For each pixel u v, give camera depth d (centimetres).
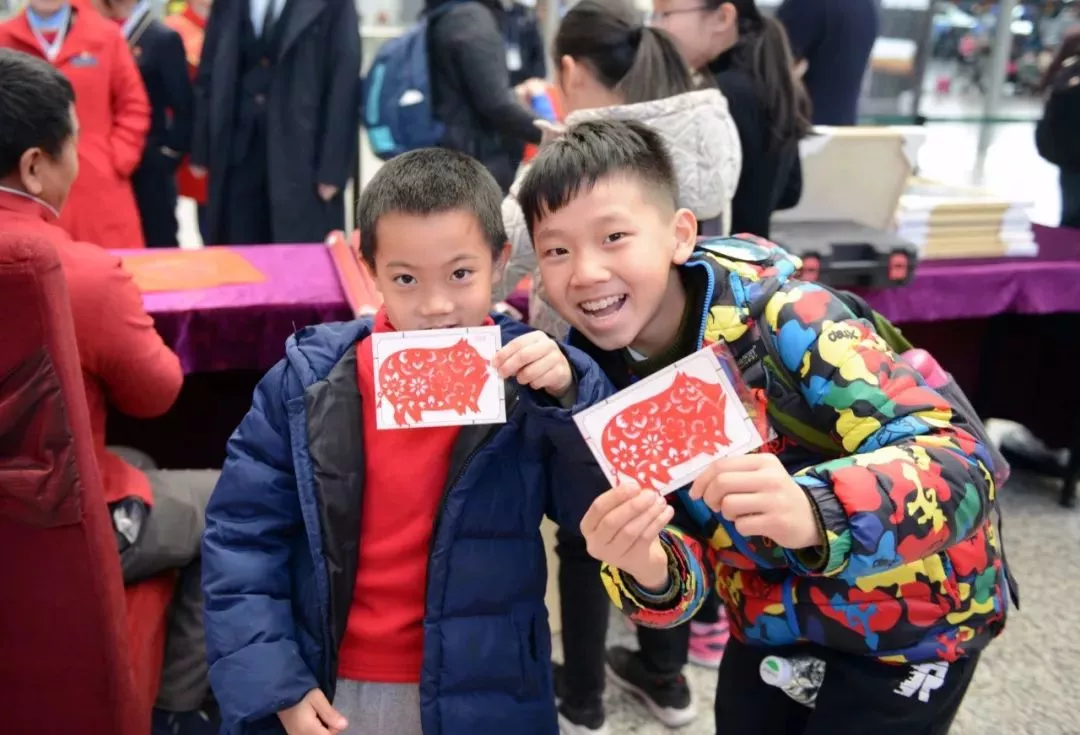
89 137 296
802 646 119
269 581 107
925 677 110
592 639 173
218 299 188
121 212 307
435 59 291
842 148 232
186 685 155
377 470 109
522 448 109
